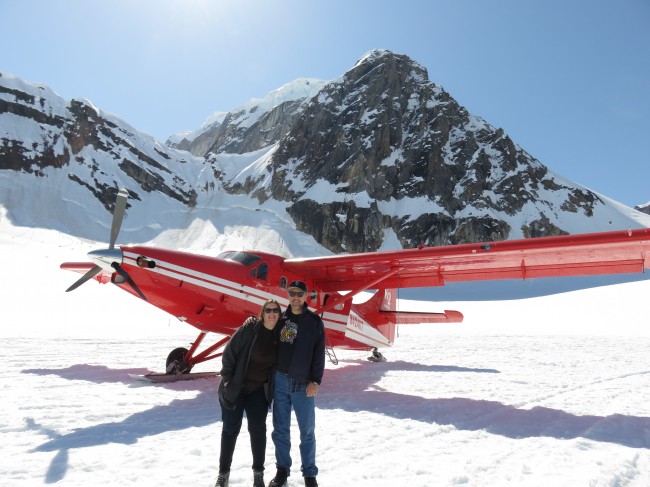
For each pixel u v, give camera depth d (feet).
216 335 46.80
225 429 9.71
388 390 22.03
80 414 15.23
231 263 23.12
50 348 30.94
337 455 12.19
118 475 10.24
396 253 22.54
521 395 20.98
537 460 12.21
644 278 167.22
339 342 29.58
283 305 24.40
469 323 74.54
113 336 41.14
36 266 90.84
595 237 18.44
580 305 90.27
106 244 216.74
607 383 24.29
